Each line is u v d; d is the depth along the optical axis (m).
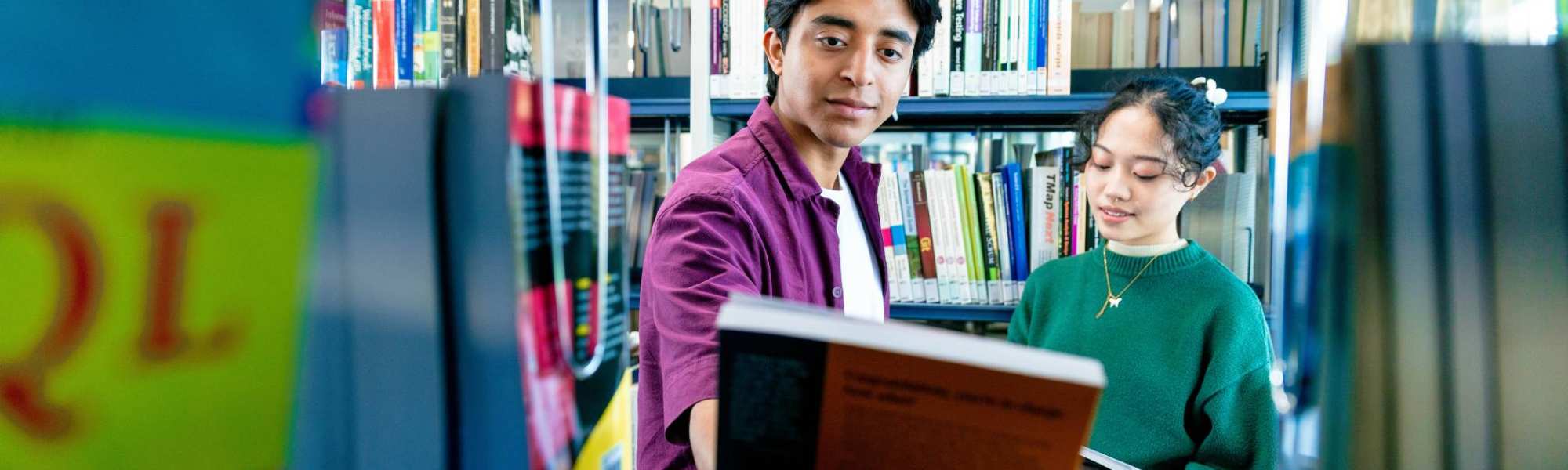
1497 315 0.36
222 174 0.29
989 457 0.42
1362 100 0.36
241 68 0.30
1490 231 0.35
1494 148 0.35
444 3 1.46
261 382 0.31
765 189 0.95
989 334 1.87
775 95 1.06
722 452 0.45
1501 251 0.35
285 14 0.31
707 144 1.65
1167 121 1.24
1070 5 1.57
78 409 0.27
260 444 0.31
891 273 1.70
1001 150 1.85
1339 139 0.37
